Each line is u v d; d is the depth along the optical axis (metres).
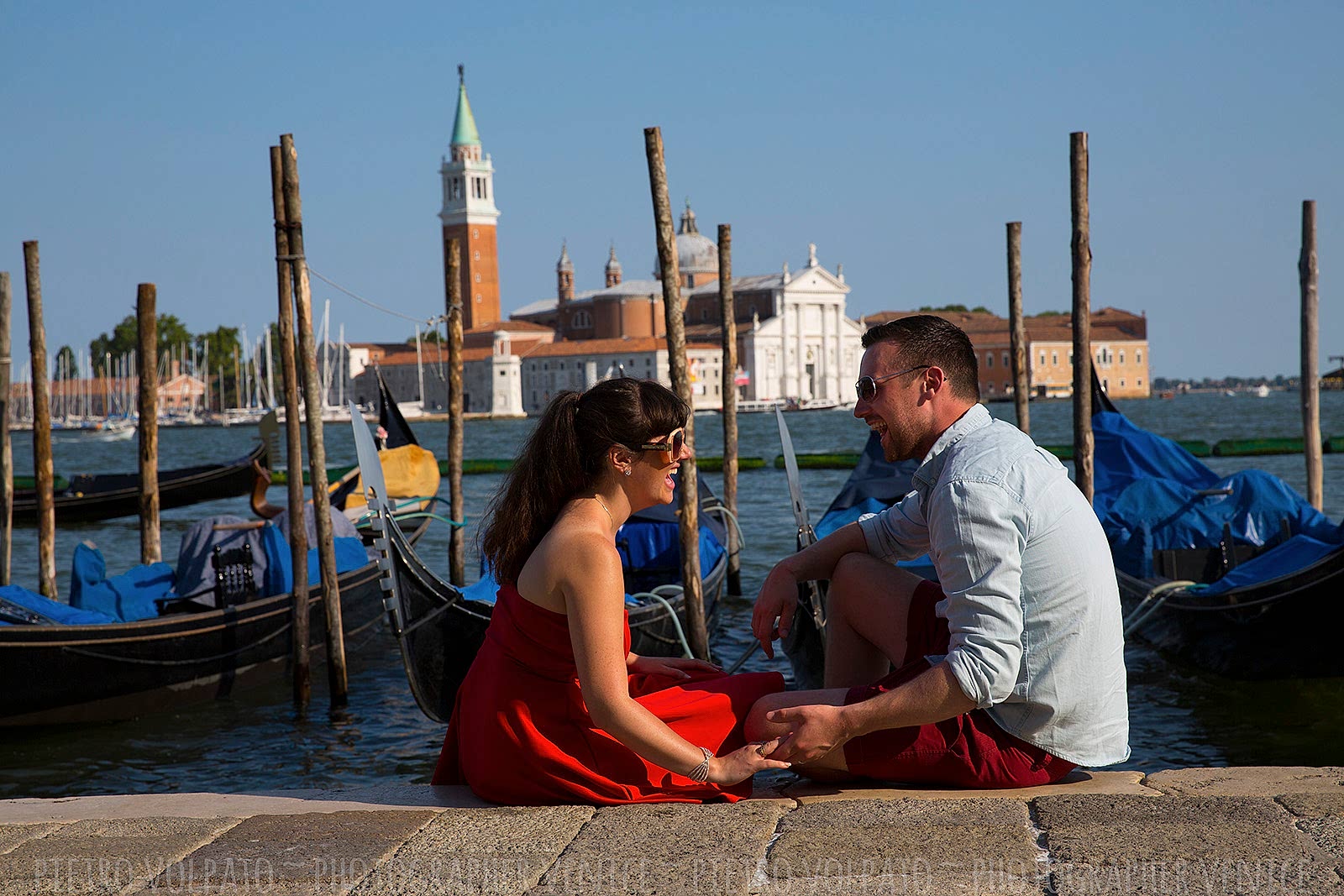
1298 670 8.90
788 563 3.54
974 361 3.19
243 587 10.09
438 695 8.15
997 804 2.71
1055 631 2.93
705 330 144.50
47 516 13.95
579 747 3.00
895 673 3.03
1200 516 10.58
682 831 2.63
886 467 13.18
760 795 3.07
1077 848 2.41
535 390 142.38
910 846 2.47
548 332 157.62
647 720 2.88
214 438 109.81
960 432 3.10
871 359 3.16
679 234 164.25
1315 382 14.38
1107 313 167.50
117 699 8.99
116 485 25.44
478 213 164.00
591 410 2.96
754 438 74.44
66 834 2.77
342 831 2.73
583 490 2.97
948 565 2.88
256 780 7.65
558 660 2.96
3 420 13.82
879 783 3.13
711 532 12.72
